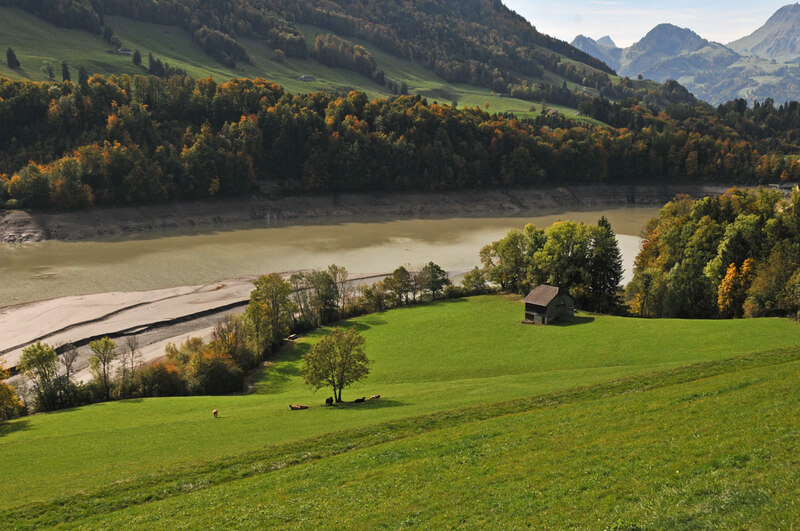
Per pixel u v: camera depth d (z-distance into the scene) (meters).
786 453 21.59
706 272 86.94
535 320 84.06
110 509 30.05
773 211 94.56
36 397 63.41
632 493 21.34
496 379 57.22
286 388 67.56
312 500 27.28
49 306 96.81
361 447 36.50
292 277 96.81
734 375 40.75
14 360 75.25
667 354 61.19
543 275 101.56
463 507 23.50
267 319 82.75
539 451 29.16
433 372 66.00
